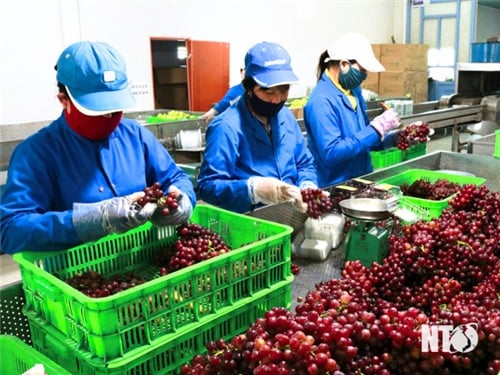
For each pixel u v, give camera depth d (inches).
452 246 54.2
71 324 41.5
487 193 74.1
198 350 45.5
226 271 47.1
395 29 368.5
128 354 39.8
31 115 189.5
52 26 189.5
